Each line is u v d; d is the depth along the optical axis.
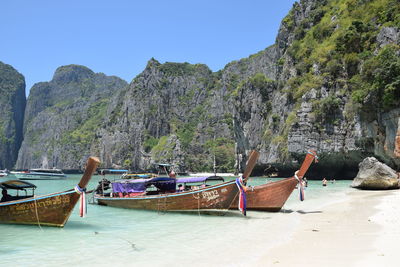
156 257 10.73
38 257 11.18
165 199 21.08
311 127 58.06
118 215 20.77
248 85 92.00
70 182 84.06
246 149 89.00
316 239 12.02
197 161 156.25
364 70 49.22
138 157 177.12
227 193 18.67
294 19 92.31
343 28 63.56
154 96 198.25
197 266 9.45
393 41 49.66
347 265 8.40
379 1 59.44
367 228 13.51
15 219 16.83
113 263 10.18
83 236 14.58
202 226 16.44
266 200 20.23
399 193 29.14
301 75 68.25
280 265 8.86
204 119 185.25
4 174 141.62
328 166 60.59
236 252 10.83
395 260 8.47
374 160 36.34
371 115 48.28
